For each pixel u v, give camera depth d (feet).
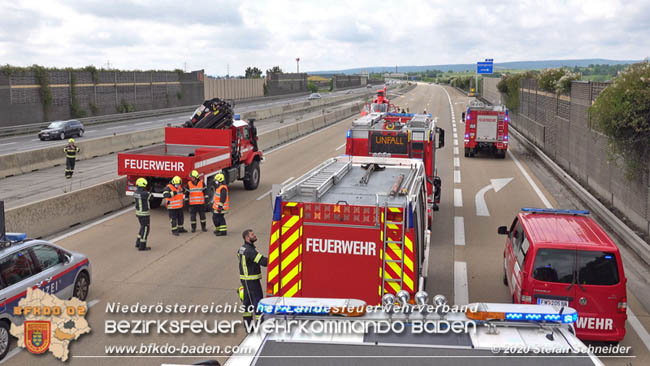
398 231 23.50
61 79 181.78
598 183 66.03
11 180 81.20
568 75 84.02
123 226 55.16
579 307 27.96
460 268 42.37
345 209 23.79
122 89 215.51
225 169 68.54
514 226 36.45
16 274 29.68
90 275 36.24
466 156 104.88
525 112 137.49
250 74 526.16
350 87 588.09
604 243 28.50
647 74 47.80
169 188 51.65
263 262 30.60
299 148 117.80
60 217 53.42
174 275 40.73
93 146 106.42
